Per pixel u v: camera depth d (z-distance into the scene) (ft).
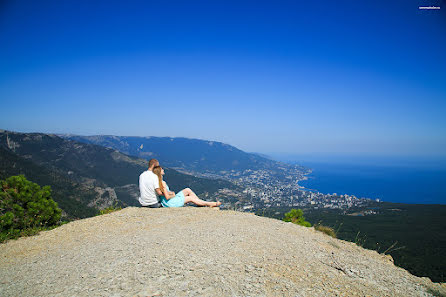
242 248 16.93
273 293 11.19
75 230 22.66
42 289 11.85
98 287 11.60
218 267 13.65
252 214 28.19
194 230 21.02
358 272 14.48
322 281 12.89
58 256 16.97
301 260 15.57
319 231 28.91
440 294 13.03
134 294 10.82
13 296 11.32
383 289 12.69
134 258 15.03
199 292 11.00
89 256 16.14
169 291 11.05
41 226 27.17
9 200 25.82
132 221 24.14
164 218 24.72
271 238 19.72
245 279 12.39
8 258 17.42
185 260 14.49
